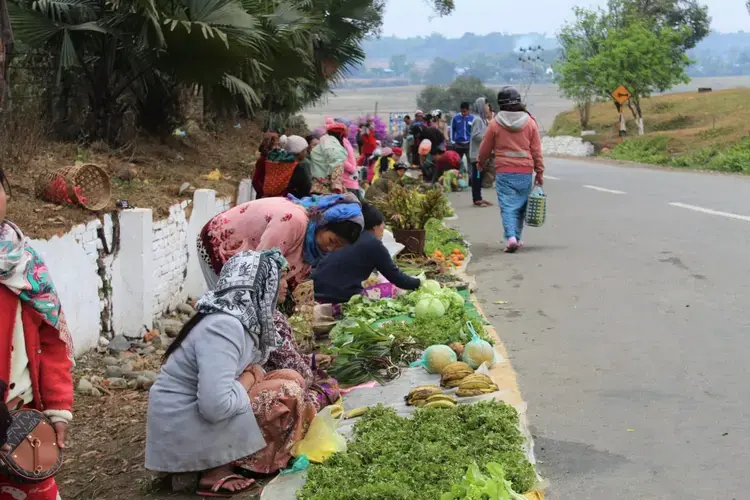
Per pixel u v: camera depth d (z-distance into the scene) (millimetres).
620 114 52500
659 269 10602
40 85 12070
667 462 5082
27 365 3746
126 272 8914
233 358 4836
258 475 5098
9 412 3629
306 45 17766
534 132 12383
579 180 24984
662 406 5992
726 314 8328
